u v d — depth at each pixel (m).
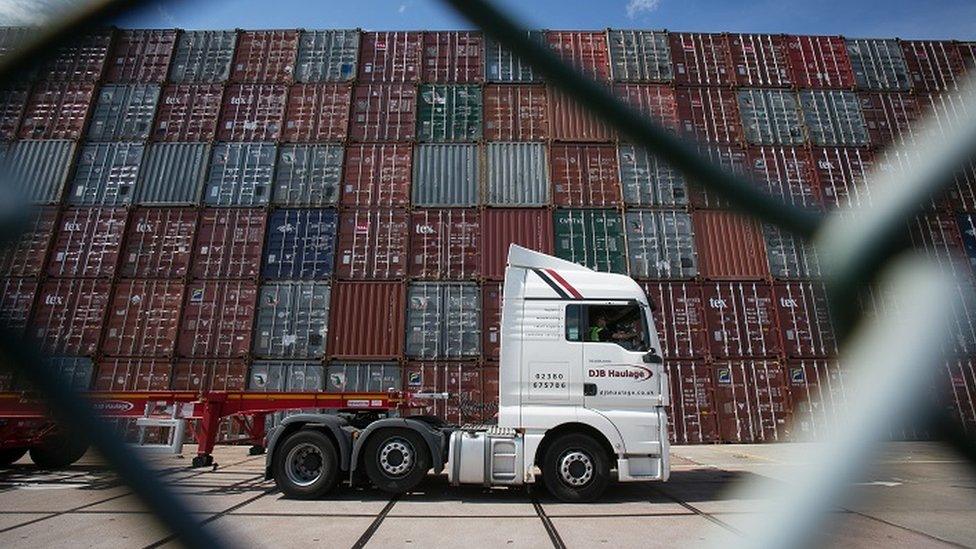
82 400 4.96
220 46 18.23
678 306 15.02
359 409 8.74
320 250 15.39
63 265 14.80
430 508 6.46
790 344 14.59
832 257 4.36
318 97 17.64
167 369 13.91
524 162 16.84
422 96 17.89
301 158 16.69
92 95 17.11
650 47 18.52
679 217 16.06
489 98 17.83
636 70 18.17
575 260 15.61
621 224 16.00
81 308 14.35
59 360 13.79
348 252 15.43
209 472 8.91
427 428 7.22
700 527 5.54
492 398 13.95
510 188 16.47
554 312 7.45
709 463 10.52
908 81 18.17
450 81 18.12
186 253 15.12
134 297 14.58
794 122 17.59
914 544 4.89
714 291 15.18
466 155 16.94
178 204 15.75
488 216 16.03
